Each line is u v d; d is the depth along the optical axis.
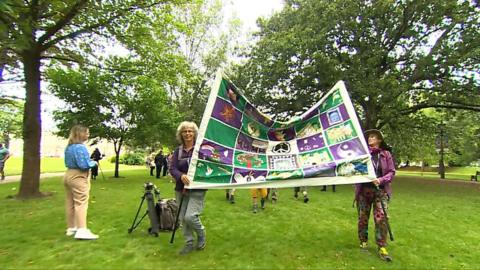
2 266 3.82
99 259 4.07
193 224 4.29
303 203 8.78
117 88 15.72
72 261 4.00
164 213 5.43
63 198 8.70
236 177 4.59
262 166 4.85
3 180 14.24
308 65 15.38
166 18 10.69
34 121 9.04
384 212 4.43
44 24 9.18
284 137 5.29
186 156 4.59
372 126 16.78
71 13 8.55
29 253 4.26
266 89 17.56
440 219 7.20
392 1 14.23
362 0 15.33
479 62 13.52
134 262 3.99
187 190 4.47
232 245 4.76
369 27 15.43
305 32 15.64
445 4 13.65
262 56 17.84
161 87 16.58
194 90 27.27
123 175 18.47
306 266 4.01
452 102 15.58
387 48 16.02
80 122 14.88
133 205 7.74
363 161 4.55
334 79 14.95
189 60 26.81
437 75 14.61
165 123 16.69
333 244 4.92
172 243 4.77
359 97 15.85
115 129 16.05
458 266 4.19
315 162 4.86
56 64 12.53
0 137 29.03
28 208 7.23
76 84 14.51
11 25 6.95
